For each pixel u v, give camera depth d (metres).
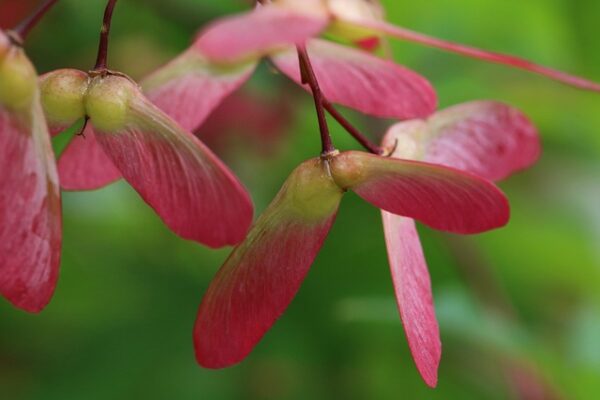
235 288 0.24
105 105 0.23
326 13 0.24
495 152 0.26
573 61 0.37
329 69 0.26
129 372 0.38
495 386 0.38
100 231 0.39
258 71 0.35
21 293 0.23
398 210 0.24
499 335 0.33
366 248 0.37
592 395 0.33
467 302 0.33
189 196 0.23
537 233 0.38
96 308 0.39
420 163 0.23
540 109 0.38
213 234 0.23
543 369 0.33
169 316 0.39
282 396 0.38
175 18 0.35
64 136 0.35
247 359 0.38
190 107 0.26
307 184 0.24
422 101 0.26
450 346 0.38
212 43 0.20
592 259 0.38
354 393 0.38
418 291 0.24
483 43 0.36
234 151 0.38
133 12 0.35
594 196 0.39
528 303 0.39
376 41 0.27
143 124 0.23
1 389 0.38
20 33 0.23
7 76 0.23
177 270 0.40
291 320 0.38
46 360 0.38
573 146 0.39
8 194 0.23
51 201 0.23
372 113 0.26
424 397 0.38
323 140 0.24
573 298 0.39
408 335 0.24
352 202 0.37
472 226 0.24
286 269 0.24
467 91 0.37
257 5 0.23
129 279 0.39
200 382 0.38
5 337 0.39
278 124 0.37
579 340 0.34
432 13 0.35
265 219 0.24
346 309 0.36
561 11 0.36
